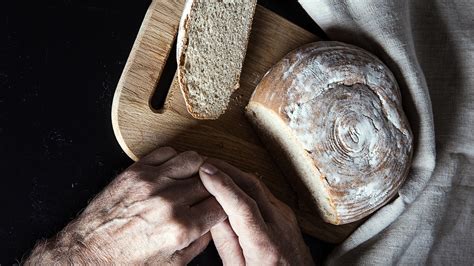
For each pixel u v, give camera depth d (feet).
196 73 2.63
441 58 2.90
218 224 2.62
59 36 2.72
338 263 2.87
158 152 2.61
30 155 2.70
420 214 2.85
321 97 2.59
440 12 2.89
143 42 2.66
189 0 2.53
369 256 2.85
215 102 2.71
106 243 2.53
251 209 2.48
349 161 2.60
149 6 2.71
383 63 2.72
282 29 2.82
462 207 2.92
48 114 2.71
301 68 2.62
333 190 2.62
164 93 2.74
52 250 2.57
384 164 2.63
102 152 2.73
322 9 2.78
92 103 2.73
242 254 2.69
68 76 2.72
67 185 2.72
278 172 2.84
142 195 2.51
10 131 2.69
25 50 2.71
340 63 2.63
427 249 2.87
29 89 2.71
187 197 2.54
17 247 2.68
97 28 2.75
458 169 2.89
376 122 2.62
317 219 2.86
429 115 2.74
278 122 2.65
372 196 2.66
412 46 2.78
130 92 2.65
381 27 2.73
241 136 2.79
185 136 2.72
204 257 2.81
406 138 2.68
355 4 2.72
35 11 2.72
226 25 2.64
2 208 2.68
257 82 2.80
